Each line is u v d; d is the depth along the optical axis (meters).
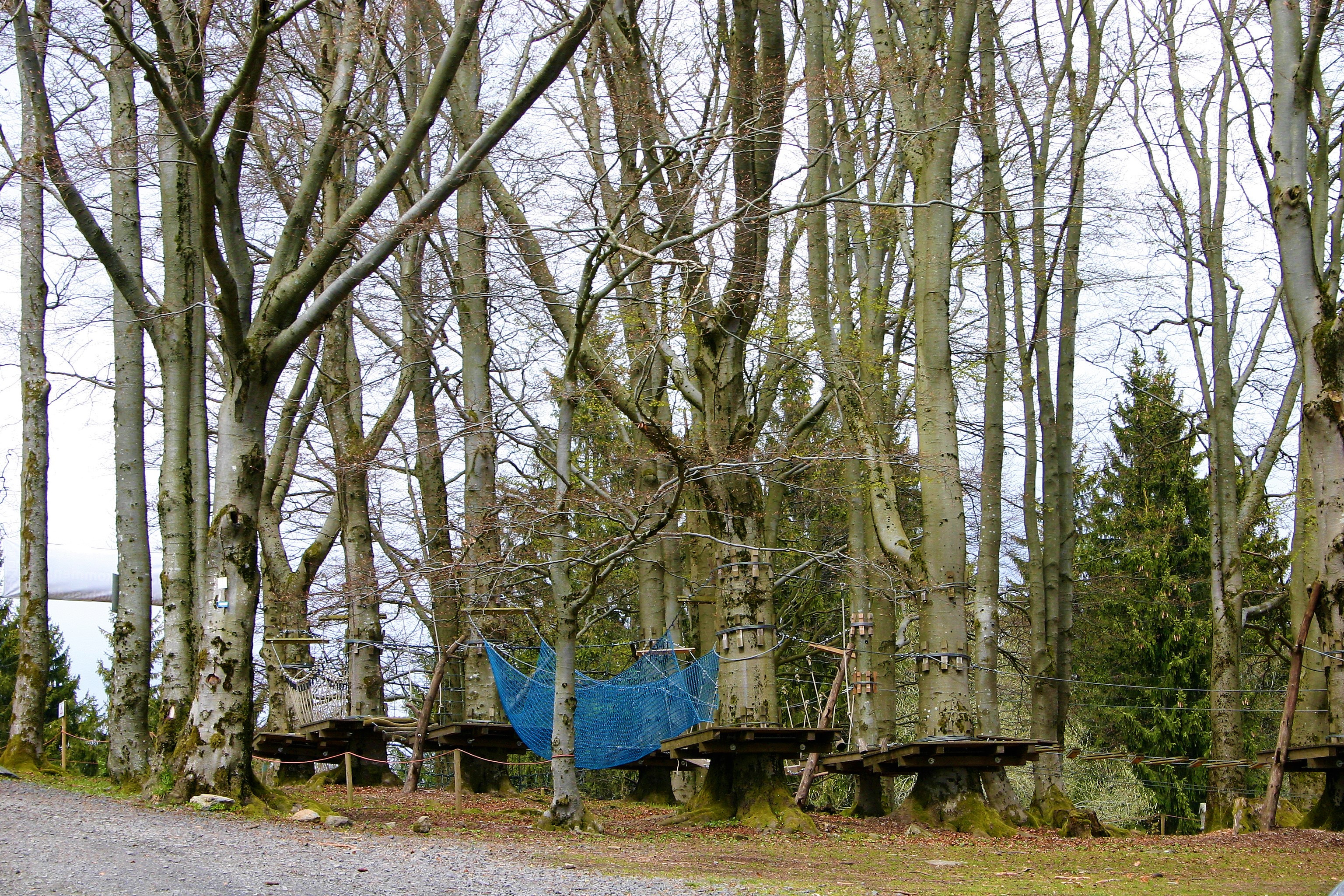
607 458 19.62
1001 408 19.22
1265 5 19.67
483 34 18.23
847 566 18.02
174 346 14.74
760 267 15.72
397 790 19.03
